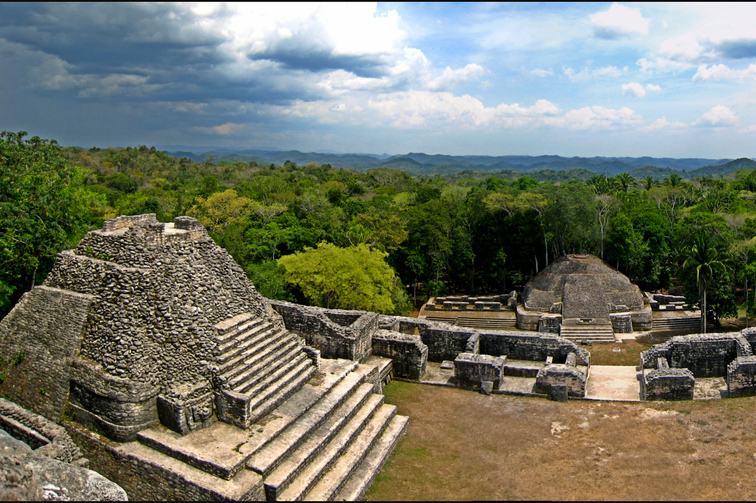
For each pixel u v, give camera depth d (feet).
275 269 131.75
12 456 49.32
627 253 169.58
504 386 79.77
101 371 57.41
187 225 70.18
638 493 51.78
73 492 47.34
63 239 90.48
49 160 95.81
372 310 125.80
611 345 120.57
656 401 72.33
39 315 64.49
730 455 57.21
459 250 189.26
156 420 57.67
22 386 63.21
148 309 59.82
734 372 70.33
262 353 65.51
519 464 58.90
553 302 143.74
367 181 439.63
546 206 179.93
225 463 50.21
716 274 125.08
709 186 351.05
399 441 66.28
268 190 273.95
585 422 67.77
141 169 507.30
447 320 150.71
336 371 73.05
